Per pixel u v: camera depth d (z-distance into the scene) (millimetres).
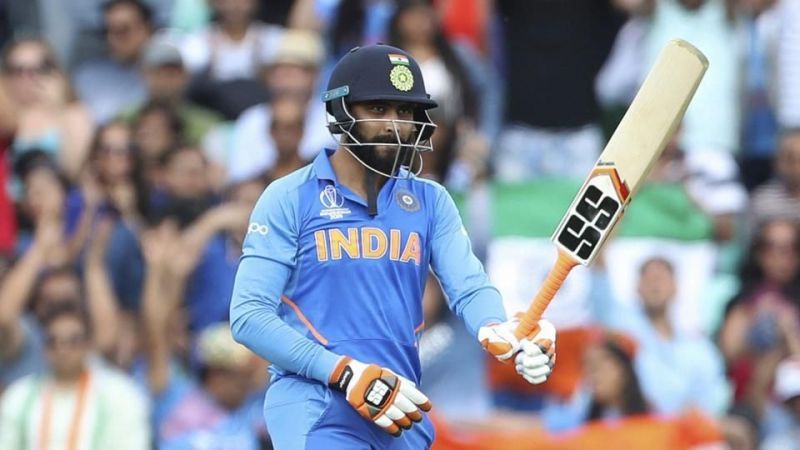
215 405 28656
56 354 27969
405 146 16250
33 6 36344
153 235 30672
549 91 33219
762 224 31812
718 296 31016
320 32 34125
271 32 34656
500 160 32938
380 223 16500
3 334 29234
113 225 30828
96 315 30000
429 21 31953
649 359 29297
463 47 32656
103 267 30469
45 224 30203
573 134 33250
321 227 16391
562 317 29625
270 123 31734
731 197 31859
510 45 33438
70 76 35219
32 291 29469
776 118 33688
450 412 28828
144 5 34844
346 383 15789
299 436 16312
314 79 32250
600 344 28672
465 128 31859
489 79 32875
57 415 27953
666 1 33719
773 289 31000
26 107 32812
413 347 16656
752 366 30156
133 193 31438
